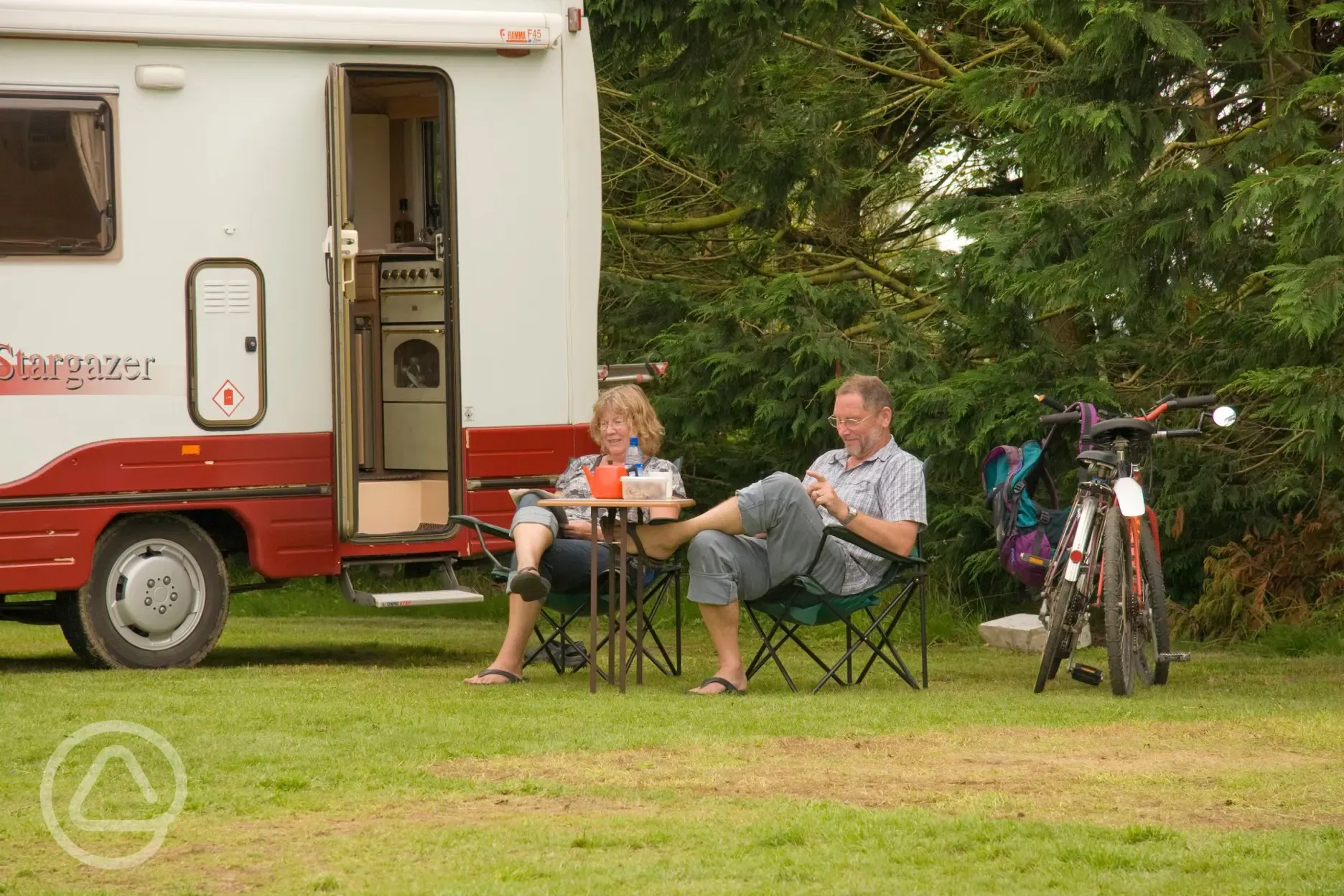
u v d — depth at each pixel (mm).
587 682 11609
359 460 14852
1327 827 6875
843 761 8320
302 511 13352
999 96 15977
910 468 11336
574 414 14172
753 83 22031
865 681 12352
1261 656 15281
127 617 12914
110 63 12766
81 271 12664
